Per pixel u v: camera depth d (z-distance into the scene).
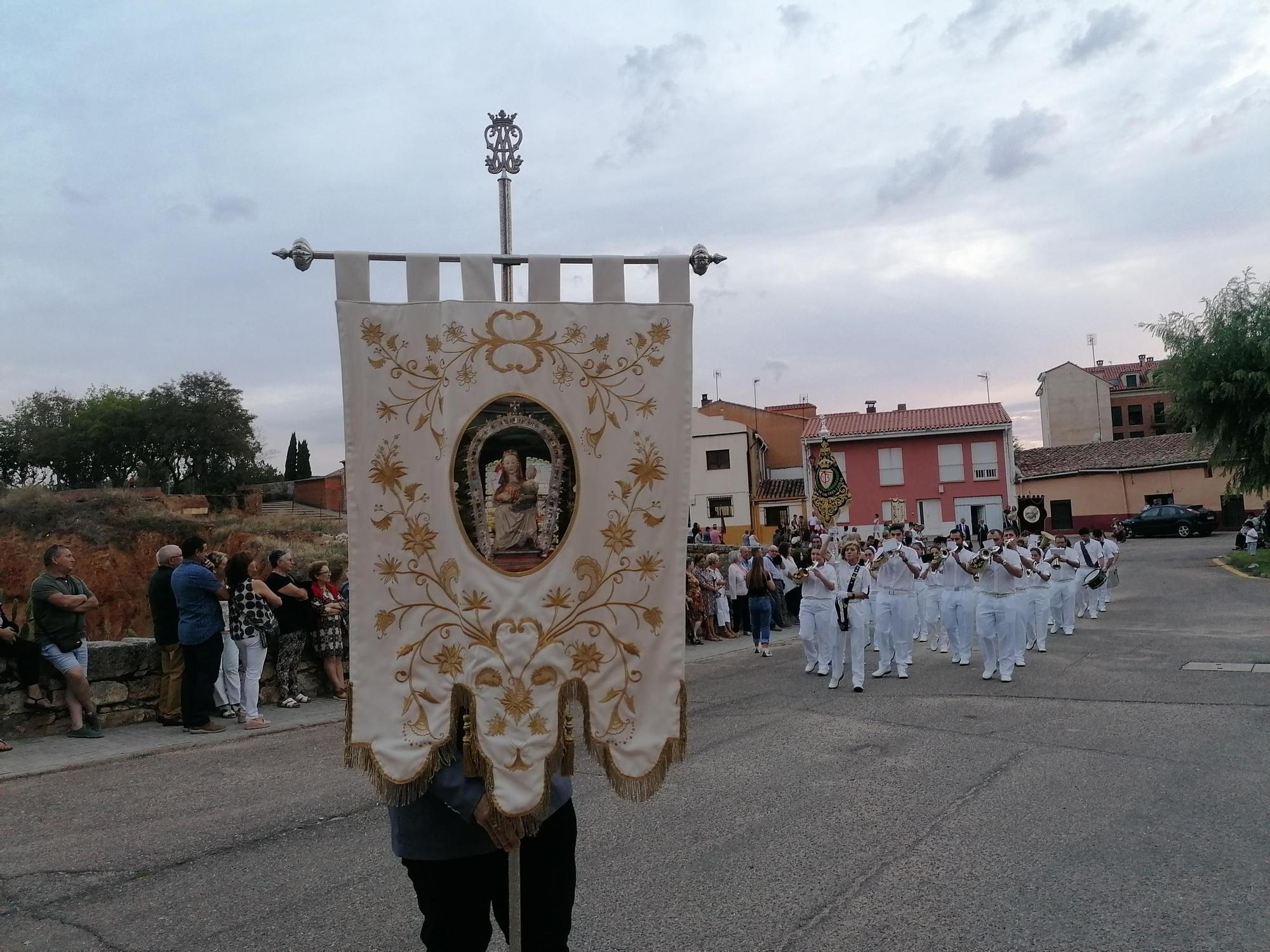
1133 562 35.69
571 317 2.88
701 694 12.42
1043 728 9.20
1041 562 15.52
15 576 32.59
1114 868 5.30
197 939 4.69
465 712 2.76
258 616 10.63
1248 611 19.34
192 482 55.47
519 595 2.78
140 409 55.16
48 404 58.84
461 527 2.79
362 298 2.82
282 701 11.62
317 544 36.78
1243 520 52.84
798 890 5.11
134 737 9.75
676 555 2.89
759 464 54.62
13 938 4.77
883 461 50.88
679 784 7.42
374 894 5.23
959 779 7.34
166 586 10.62
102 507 35.94
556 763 2.74
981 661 15.38
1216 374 30.97
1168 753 7.90
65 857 6.00
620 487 2.87
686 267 2.96
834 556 14.34
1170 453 54.97
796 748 8.71
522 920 2.89
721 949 4.40
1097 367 86.06
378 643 2.75
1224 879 5.07
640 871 5.46
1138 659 13.70
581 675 2.80
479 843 2.81
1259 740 8.23
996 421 49.69
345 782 7.79
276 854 5.98
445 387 2.81
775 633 21.30
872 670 14.72
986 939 4.43
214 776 8.11
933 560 16.34
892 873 5.32
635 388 2.90
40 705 9.71
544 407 2.85
